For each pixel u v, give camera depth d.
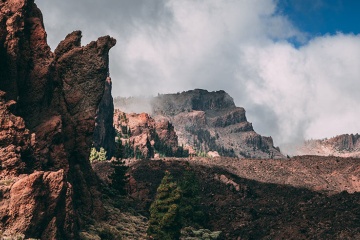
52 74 54.81
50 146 49.75
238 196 147.25
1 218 36.28
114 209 67.31
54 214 40.41
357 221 94.25
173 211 62.78
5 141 41.94
